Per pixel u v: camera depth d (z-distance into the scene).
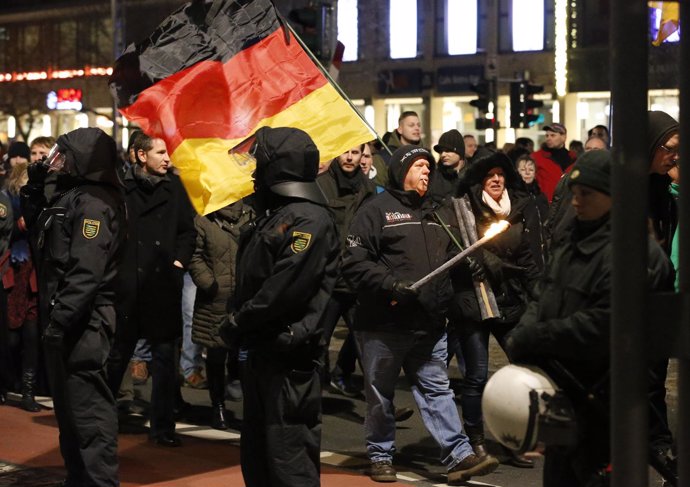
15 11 49.34
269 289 4.68
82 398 5.64
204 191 6.09
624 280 2.79
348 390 9.06
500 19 34.16
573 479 3.91
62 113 48.41
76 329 5.61
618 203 2.79
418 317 6.32
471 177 6.92
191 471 6.75
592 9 31.94
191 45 6.24
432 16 35.44
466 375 6.85
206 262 7.91
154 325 7.31
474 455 6.46
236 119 6.20
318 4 10.84
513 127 19.39
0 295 8.56
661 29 6.83
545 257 7.12
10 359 8.74
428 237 6.39
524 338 3.85
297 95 6.26
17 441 7.49
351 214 8.49
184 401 8.62
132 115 6.21
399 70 36.09
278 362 4.80
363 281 6.27
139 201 7.32
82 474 5.76
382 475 6.54
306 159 4.82
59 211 5.59
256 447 4.97
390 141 11.04
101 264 5.52
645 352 2.80
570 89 32.38
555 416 3.60
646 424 2.81
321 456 7.21
